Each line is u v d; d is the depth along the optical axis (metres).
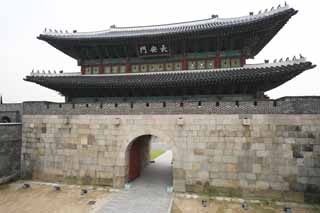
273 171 16.27
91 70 23.89
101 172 18.95
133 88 20.69
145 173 24.78
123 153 18.69
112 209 14.49
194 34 19.36
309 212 14.31
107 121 19.22
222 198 16.48
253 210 14.69
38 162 20.38
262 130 16.66
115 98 22.58
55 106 20.44
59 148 19.97
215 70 20.30
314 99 16.00
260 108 16.81
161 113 18.36
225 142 17.16
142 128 18.56
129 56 22.95
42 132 20.52
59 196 16.89
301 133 16.03
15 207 14.95
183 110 18.03
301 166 15.88
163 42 20.77
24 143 20.98
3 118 22.97
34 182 19.73
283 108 16.44
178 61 21.88
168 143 18.02
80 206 15.08
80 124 19.72
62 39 21.52
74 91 22.78
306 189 15.69
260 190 16.34
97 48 22.61
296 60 17.34
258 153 16.58
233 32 18.66
